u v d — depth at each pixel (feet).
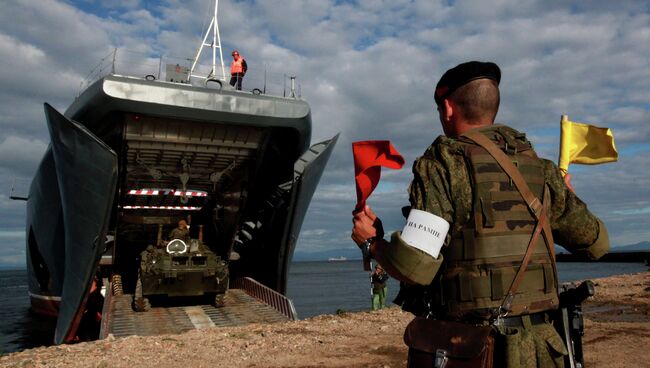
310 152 50.57
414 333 5.40
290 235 50.85
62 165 40.50
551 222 5.89
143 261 47.75
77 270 44.45
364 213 5.78
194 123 41.16
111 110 37.52
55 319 78.33
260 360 18.10
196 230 60.80
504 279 5.20
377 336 22.25
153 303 50.06
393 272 5.24
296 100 42.75
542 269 5.37
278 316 43.75
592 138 8.46
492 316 5.19
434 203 5.28
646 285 41.65
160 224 55.98
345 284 212.64
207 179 50.34
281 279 53.26
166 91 38.01
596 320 25.57
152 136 41.55
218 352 19.57
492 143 5.59
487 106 5.92
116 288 51.55
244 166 48.19
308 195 49.96
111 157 36.11
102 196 39.01
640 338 20.25
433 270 5.10
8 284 276.21
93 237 41.65
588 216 5.85
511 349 5.01
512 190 5.45
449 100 6.18
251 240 57.93
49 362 18.37
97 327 55.36
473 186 5.38
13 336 64.90
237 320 42.65
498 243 5.27
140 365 17.65
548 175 5.87
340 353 18.90
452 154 5.56
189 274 46.37
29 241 68.85
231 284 61.36
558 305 5.57
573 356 5.53
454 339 5.08
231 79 47.21
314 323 26.58
